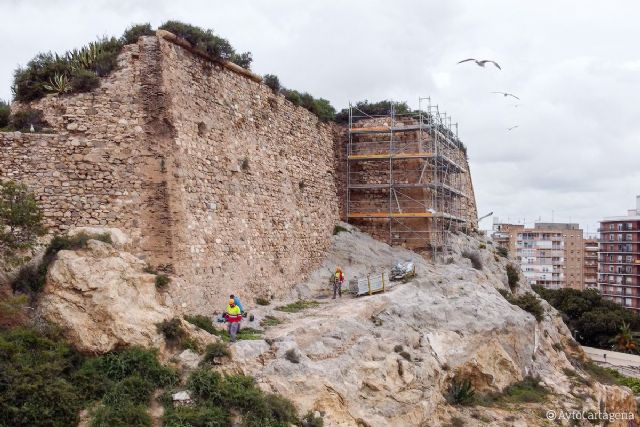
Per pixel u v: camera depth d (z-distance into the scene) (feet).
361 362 66.39
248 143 84.23
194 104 71.05
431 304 86.84
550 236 423.23
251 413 49.34
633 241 351.25
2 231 50.90
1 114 66.64
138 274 56.18
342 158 121.08
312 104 109.70
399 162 118.83
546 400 84.33
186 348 54.34
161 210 63.72
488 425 70.54
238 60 84.94
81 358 49.90
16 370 44.88
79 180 61.98
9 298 50.83
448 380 76.59
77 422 44.91
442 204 117.60
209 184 72.59
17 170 60.54
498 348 86.63
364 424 59.47
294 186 98.73
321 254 107.14
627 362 193.98
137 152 63.98
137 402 47.24
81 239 55.36
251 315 70.59
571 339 131.03
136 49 65.72
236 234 78.07
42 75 67.10
